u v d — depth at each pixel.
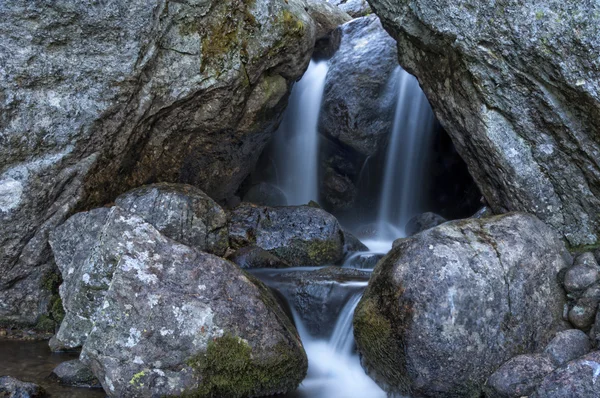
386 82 8.68
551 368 3.80
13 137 5.01
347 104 8.70
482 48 4.76
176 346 4.05
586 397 3.39
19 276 5.38
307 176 9.38
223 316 4.21
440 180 8.70
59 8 4.93
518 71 4.66
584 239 4.89
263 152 9.15
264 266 6.25
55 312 5.50
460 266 4.07
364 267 6.73
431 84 5.77
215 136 6.93
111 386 3.96
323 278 5.54
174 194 5.80
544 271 4.31
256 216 7.00
